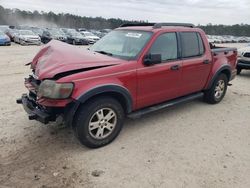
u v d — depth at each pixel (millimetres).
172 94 4918
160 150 3922
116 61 4031
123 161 3584
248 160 3742
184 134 4508
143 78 4215
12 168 3338
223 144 4199
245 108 6035
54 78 3480
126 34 4789
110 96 3957
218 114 5551
